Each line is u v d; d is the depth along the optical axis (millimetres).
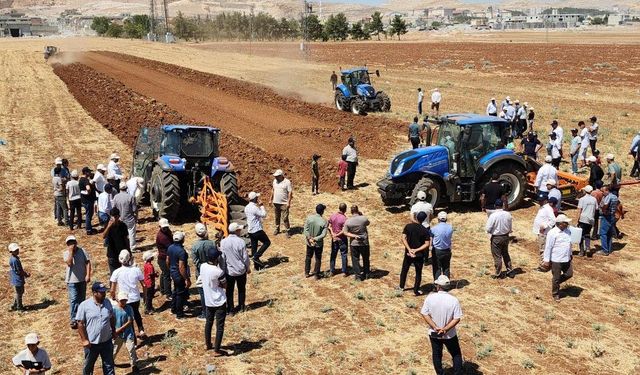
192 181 18562
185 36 142125
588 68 57312
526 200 19750
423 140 22391
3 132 31281
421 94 34625
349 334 11891
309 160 24234
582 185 18438
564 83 48312
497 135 18609
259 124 31953
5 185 22609
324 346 11484
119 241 13773
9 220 19031
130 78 50469
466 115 19562
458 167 18297
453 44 103562
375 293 13594
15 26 179875
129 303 11531
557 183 18125
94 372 10969
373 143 27547
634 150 22000
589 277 14102
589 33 155250
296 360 11039
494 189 16203
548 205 14578
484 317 12328
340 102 35812
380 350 11281
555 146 21781
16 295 13258
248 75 58062
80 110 37438
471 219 18219
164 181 17750
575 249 15867
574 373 10406
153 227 18266
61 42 105250
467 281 14016
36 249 16781
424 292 13570
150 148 19969
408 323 12242
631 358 10820
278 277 14672
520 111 27172
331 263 14609
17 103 39688
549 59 68250
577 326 11922
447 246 13250
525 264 14914
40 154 27094
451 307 9680
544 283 13852
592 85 46750
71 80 49281
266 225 18219
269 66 68312
